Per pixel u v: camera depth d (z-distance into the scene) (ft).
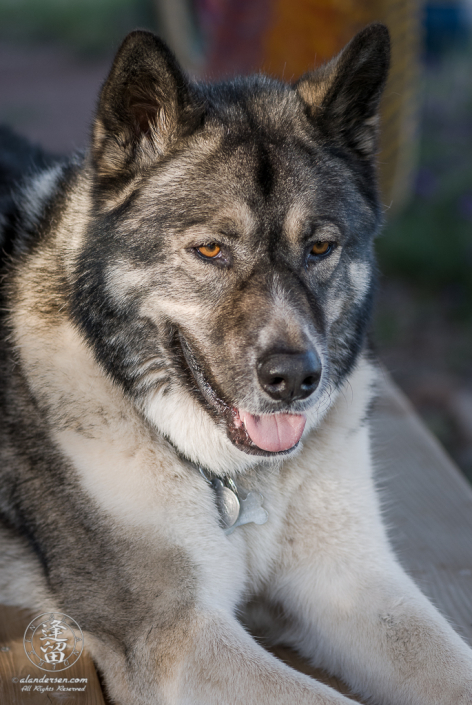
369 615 10.45
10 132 16.07
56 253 11.27
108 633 10.12
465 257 34.17
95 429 10.61
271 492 11.20
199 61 28.32
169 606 9.91
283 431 10.52
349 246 11.21
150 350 10.80
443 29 54.54
